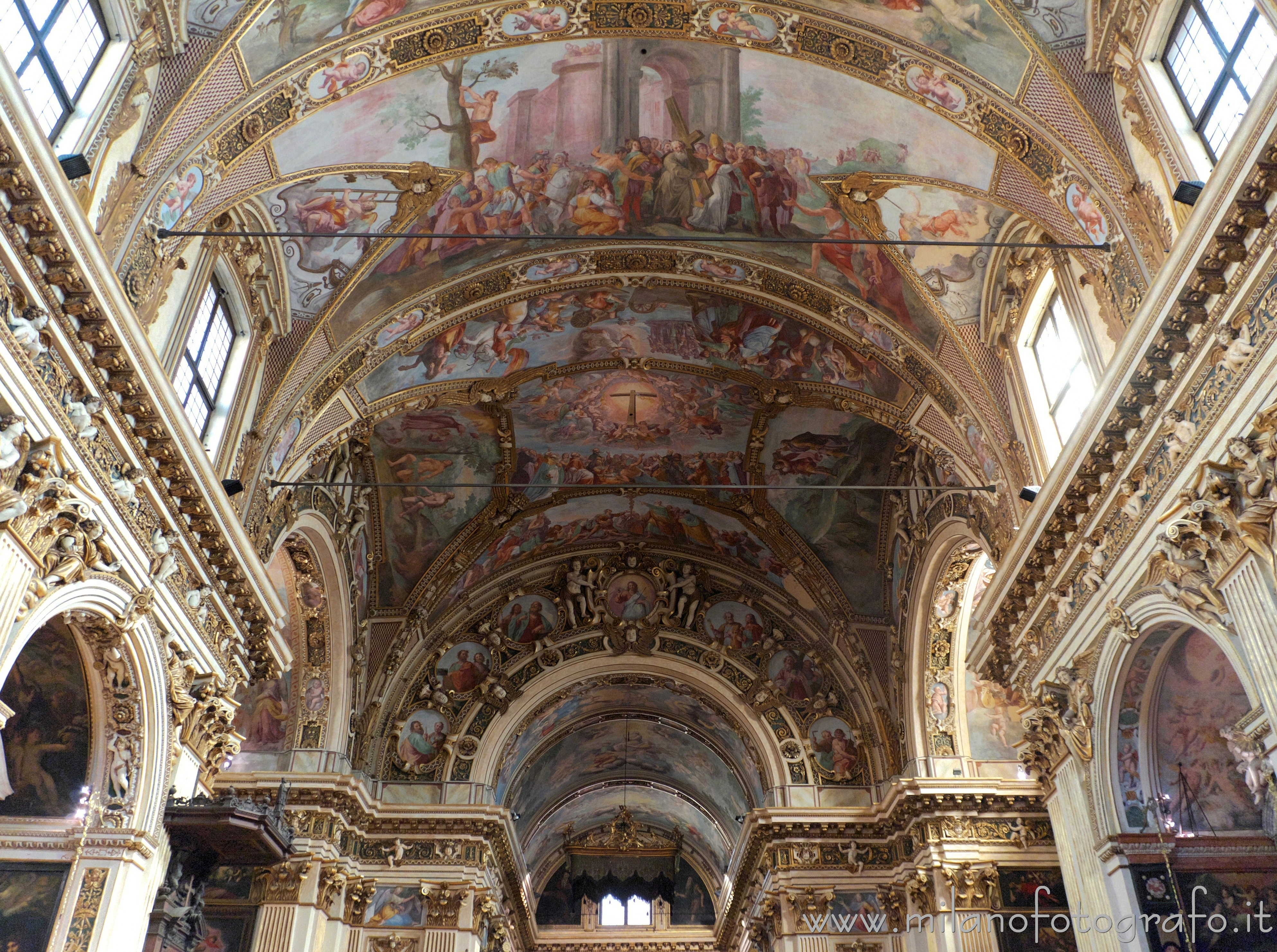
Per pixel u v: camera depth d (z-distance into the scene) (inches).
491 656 1121.4
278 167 582.6
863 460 982.4
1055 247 548.1
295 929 858.1
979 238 661.3
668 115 656.4
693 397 933.2
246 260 630.5
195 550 549.0
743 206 709.9
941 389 727.1
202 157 521.7
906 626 1024.9
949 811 925.8
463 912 965.2
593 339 859.4
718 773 1476.4
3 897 481.4
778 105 638.5
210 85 510.0
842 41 588.4
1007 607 645.3
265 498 672.4
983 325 695.7
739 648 1135.0
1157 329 461.7
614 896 1802.4
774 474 1011.3
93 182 451.8
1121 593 534.3
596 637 1143.0
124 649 495.5
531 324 820.0
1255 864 544.4
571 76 629.0
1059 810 613.9
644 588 1160.2
